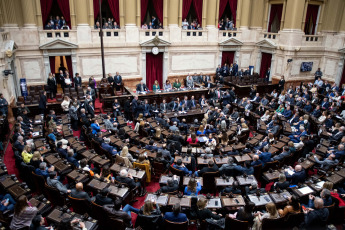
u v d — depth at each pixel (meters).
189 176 7.84
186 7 21.00
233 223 5.82
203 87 18.56
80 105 13.88
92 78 17.75
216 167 7.98
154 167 8.85
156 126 12.27
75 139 10.39
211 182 8.01
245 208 5.88
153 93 16.58
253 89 18.41
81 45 18.28
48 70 17.92
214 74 23.16
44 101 13.83
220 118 13.19
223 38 22.58
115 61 19.64
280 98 17.27
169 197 6.68
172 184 7.11
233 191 7.04
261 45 23.09
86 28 18.27
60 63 21.12
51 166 7.81
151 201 6.19
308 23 22.72
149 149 9.74
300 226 6.02
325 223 5.82
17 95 16.55
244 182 7.43
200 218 6.22
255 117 14.18
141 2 19.58
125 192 6.98
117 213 6.04
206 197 6.71
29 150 9.00
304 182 8.14
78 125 14.01
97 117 13.43
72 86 18.62
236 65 22.42
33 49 17.16
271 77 22.81
